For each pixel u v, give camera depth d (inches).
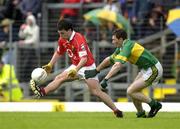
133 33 2261.3
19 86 2252.7
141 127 1232.8
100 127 1226.6
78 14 2453.2
